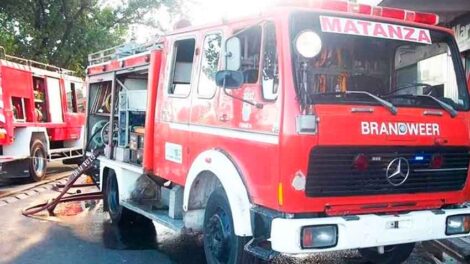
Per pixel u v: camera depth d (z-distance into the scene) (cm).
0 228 762
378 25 477
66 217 851
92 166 886
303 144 419
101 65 862
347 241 429
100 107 916
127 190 743
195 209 562
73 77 1566
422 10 806
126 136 762
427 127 464
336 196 438
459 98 501
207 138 535
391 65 493
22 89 1235
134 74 772
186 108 581
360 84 480
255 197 458
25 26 2284
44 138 1334
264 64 457
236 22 499
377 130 441
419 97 478
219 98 516
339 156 432
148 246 673
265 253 440
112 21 2534
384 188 455
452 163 487
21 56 2295
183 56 609
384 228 443
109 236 723
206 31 554
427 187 476
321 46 443
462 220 481
